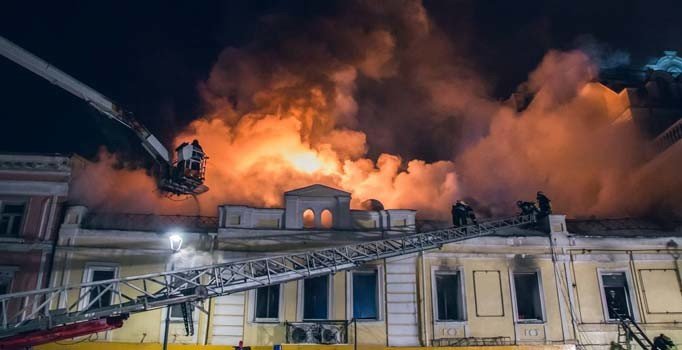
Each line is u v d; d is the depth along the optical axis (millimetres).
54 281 19484
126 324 19391
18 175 20922
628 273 21750
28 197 20703
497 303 20938
